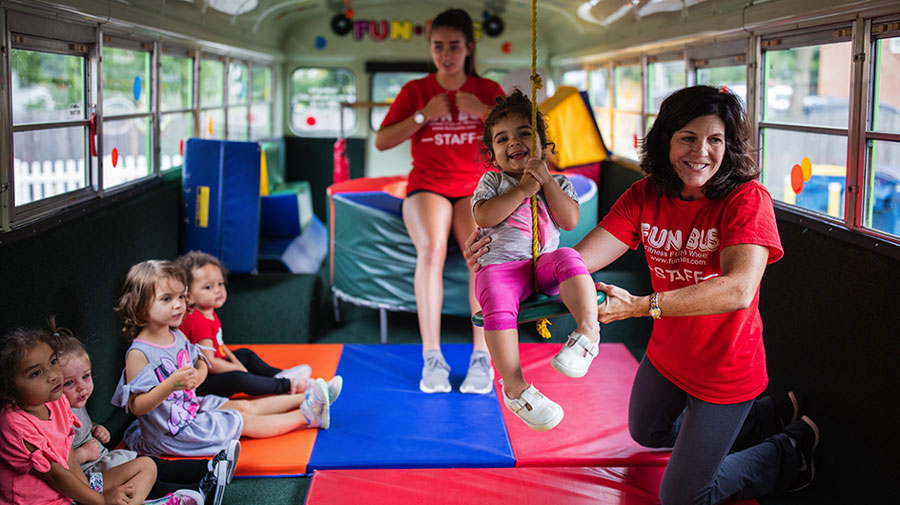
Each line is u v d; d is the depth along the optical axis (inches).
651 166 112.0
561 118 269.1
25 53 136.2
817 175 156.3
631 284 214.1
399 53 346.0
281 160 338.3
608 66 285.4
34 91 139.9
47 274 132.3
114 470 117.6
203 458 137.9
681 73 219.1
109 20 159.5
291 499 131.0
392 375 183.6
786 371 148.8
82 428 122.2
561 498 128.0
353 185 249.3
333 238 230.4
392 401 167.9
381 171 355.9
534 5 109.5
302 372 175.6
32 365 99.6
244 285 217.2
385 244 212.5
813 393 137.9
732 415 116.6
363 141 354.0
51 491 103.3
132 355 136.7
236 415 146.6
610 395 169.0
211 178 217.8
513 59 351.3
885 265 117.2
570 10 273.0
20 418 100.0
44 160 145.6
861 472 122.7
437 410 163.0
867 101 127.3
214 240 219.3
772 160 173.2
